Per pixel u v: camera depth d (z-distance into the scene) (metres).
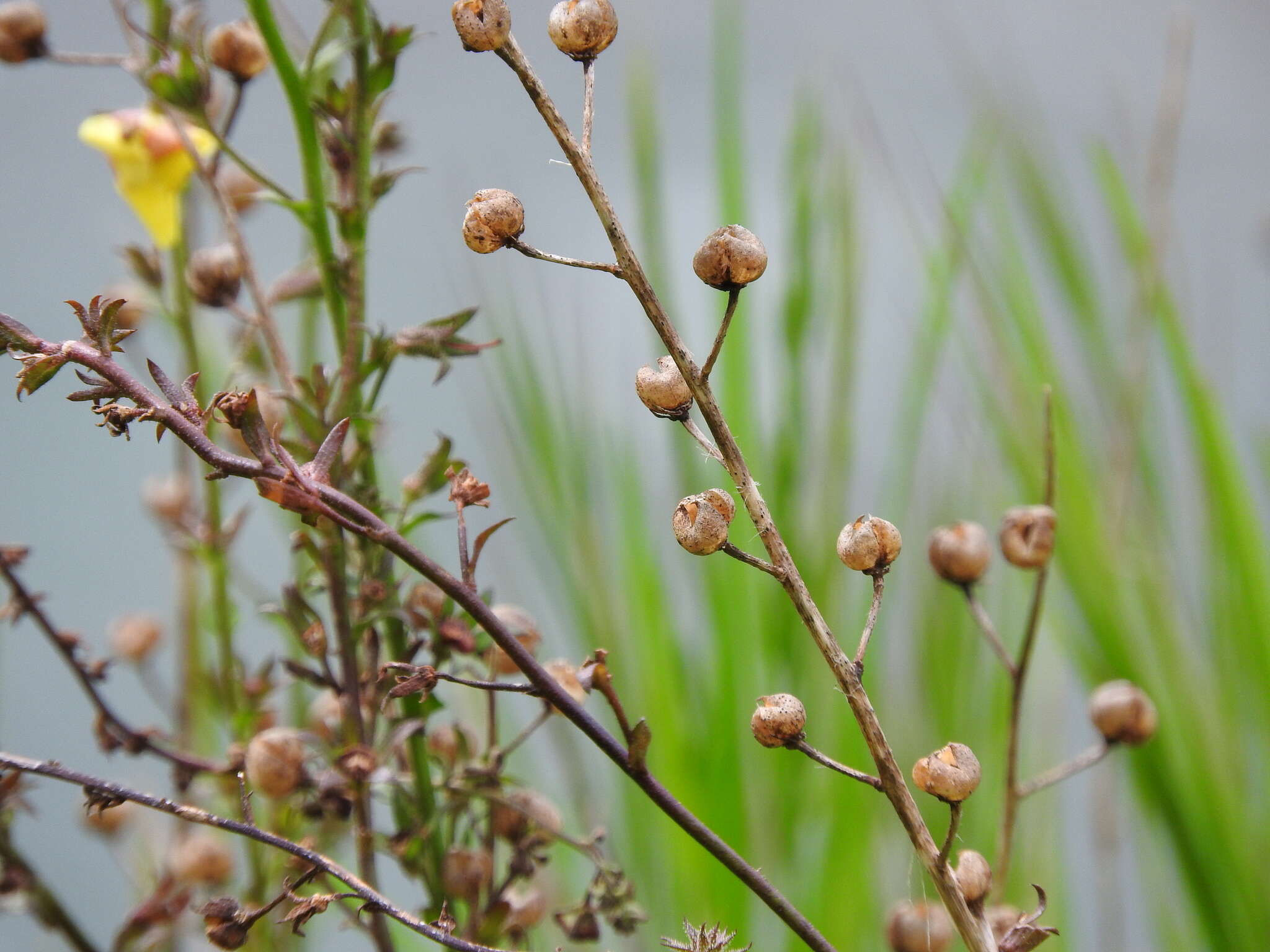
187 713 0.60
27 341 0.48
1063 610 0.70
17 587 0.54
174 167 0.58
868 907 0.62
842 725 0.64
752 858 0.63
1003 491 0.72
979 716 0.66
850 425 0.70
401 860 0.53
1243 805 0.66
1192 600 0.72
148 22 0.55
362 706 0.53
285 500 0.48
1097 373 0.73
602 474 0.71
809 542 0.68
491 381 0.71
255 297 0.55
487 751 0.54
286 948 0.56
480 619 0.49
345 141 0.53
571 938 0.53
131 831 0.63
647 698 0.65
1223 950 0.63
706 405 0.48
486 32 0.48
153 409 0.48
